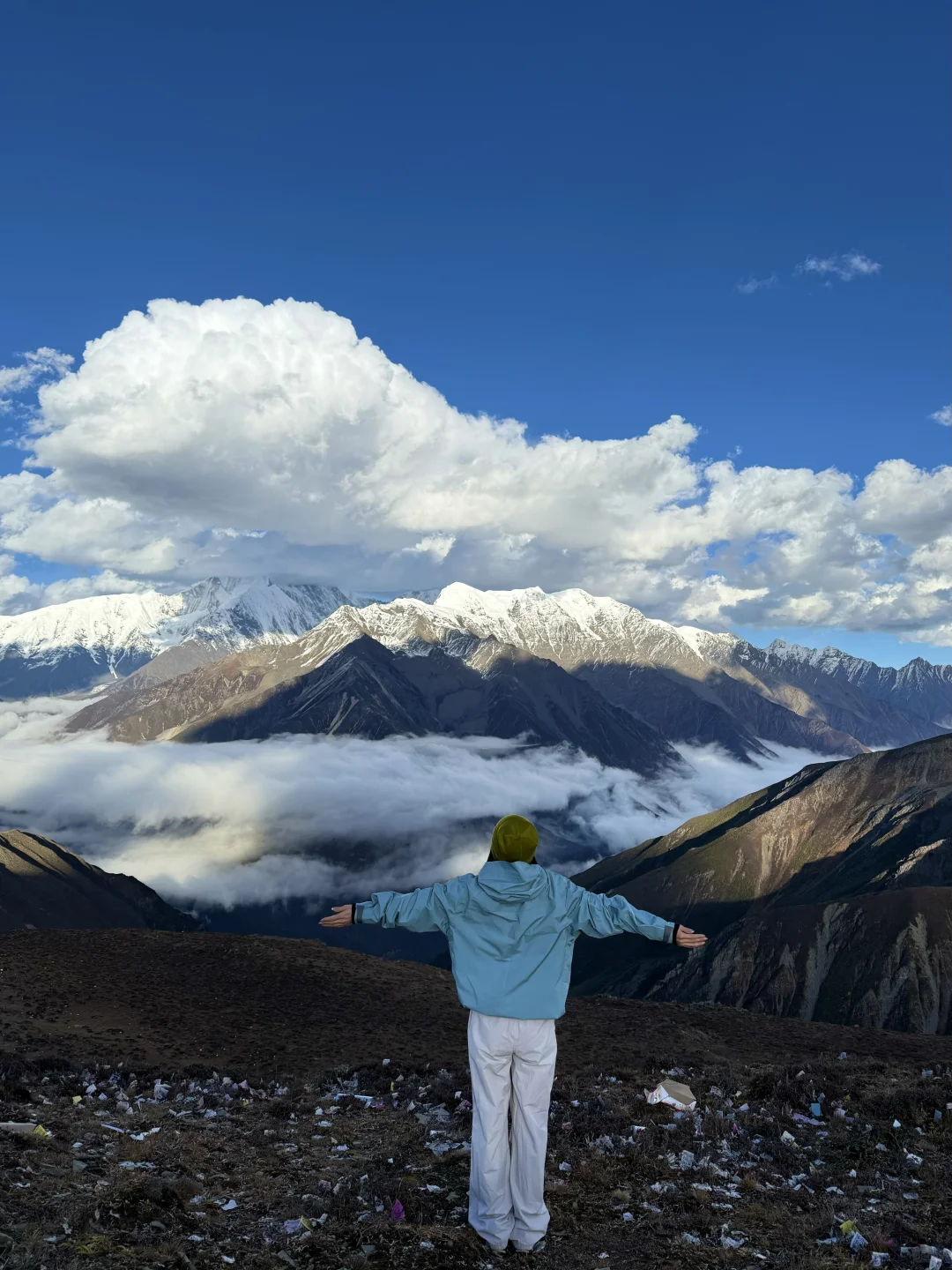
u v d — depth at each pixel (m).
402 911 7.33
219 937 61.25
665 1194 9.07
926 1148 11.09
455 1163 9.77
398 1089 17.11
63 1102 14.41
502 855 7.39
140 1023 41.25
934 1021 147.62
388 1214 8.12
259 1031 41.38
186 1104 15.50
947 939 159.50
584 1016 42.34
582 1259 7.41
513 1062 7.33
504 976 7.14
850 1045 36.47
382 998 50.03
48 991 44.91
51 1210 7.48
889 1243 7.82
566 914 7.24
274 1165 10.65
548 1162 10.21
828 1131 12.12
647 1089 14.82
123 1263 6.45
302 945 60.53
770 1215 8.71
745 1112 13.09
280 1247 7.44
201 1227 7.82
